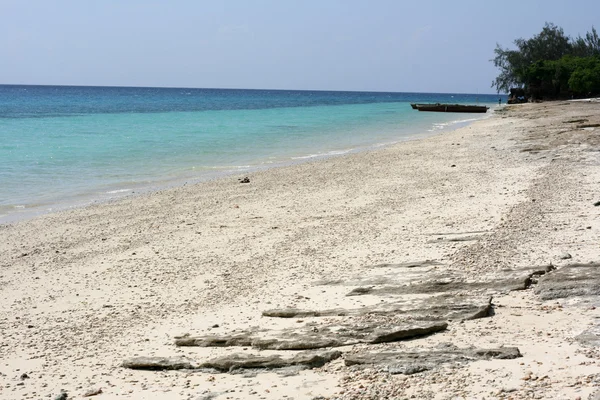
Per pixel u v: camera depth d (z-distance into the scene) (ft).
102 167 98.53
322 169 94.53
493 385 22.24
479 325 28.81
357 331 28.63
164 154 115.75
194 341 29.76
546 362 23.81
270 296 36.96
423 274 37.45
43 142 130.31
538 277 35.22
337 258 44.60
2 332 33.83
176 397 23.89
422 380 23.30
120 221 62.03
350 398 22.33
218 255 48.19
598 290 31.42
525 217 51.78
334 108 350.84
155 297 38.93
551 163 86.48
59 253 51.11
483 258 40.14
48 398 24.76
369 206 64.08
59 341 32.04
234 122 208.64
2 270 46.85
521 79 354.13
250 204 68.54
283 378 24.86
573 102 286.87
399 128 189.16
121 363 28.17
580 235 44.14
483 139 133.18
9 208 68.95
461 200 63.31
